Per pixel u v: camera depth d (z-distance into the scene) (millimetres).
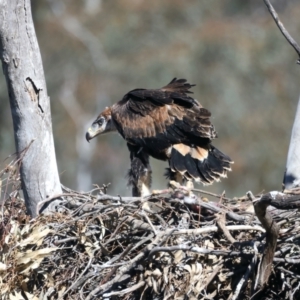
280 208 8781
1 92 30078
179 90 12039
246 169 30172
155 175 26578
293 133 12172
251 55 31312
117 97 32188
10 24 10758
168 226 9969
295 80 31781
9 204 10922
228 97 30641
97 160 31047
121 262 9602
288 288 9250
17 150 11148
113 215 10148
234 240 9305
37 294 10000
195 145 11211
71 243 10336
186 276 9453
